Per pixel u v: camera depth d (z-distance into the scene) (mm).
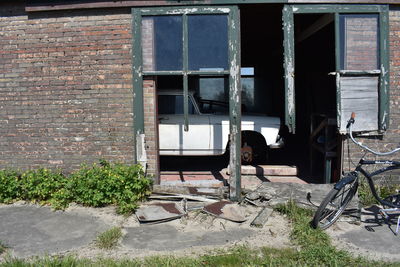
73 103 5672
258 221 4617
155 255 3799
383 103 5441
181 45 5395
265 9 6051
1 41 5754
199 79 8781
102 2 5410
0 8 5730
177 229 4508
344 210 4656
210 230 4465
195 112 7238
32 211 5172
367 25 5395
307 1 5223
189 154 7082
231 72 5297
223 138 7023
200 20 5340
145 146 5574
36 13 5652
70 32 5598
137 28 5402
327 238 4078
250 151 7133
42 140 5785
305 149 9398
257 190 5445
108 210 5145
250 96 10680
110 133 5637
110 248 3994
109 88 5578
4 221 4812
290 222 4629
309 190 5379
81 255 3838
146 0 5328
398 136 5523
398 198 4516
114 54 5531
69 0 5465
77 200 5309
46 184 5445
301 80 9758
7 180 5582
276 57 10602
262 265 3510
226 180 5992
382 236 4246
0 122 5848
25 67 5730
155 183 5645
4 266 3484
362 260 3609
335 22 5320
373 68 5445
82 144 5707
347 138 5547
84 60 5594
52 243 4145
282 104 10594
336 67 5379
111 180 5176
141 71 5445
